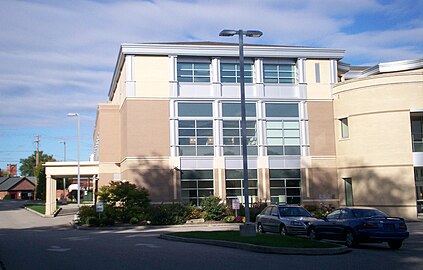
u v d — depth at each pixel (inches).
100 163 1765.5
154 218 1363.2
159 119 1563.7
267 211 1000.2
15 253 639.8
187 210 1422.2
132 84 1556.3
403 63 1596.9
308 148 1635.1
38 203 3139.8
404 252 677.9
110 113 1791.3
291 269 509.4
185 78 1603.1
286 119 1641.2
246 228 808.3
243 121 875.4
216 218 1430.9
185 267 513.7
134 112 1550.2
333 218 796.0
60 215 1966.0
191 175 1567.4
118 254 625.0
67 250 674.8
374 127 1467.8
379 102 1461.6
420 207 1478.8
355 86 1534.2
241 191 1593.3
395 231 706.2
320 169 1630.2
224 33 903.7
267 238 759.1
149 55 1576.0
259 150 1612.9
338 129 1620.3
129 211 1379.2
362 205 1481.3
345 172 1573.6
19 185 4687.5
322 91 1659.7
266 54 1627.7
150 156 1545.3
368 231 709.3
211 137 1594.5
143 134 1549.0
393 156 1427.2
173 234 900.6
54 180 2027.6
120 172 1769.2
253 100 1625.2
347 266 534.3
